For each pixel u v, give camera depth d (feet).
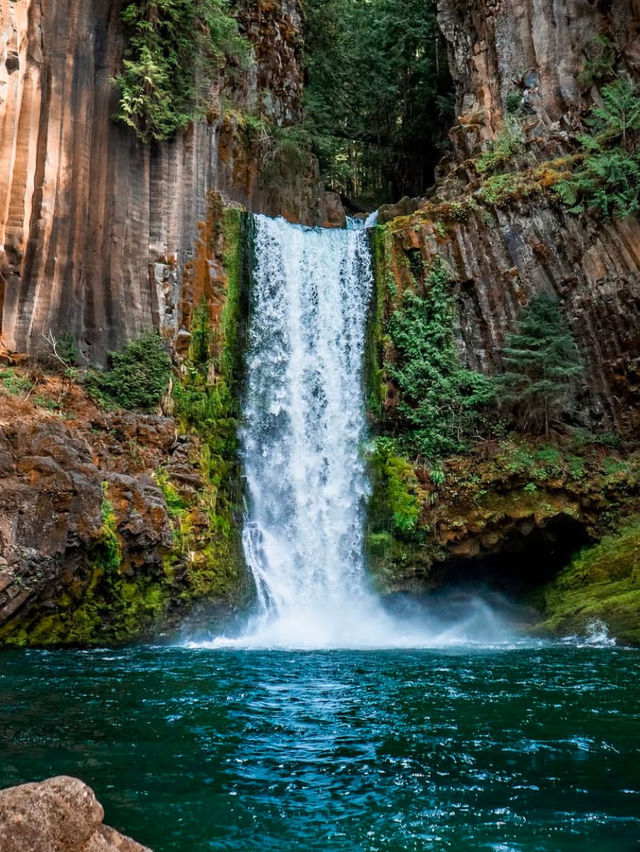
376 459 70.33
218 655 43.88
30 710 27.30
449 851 15.72
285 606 65.05
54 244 63.46
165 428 61.41
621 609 52.85
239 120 83.25
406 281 76.23
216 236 74.28
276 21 97.04
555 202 73.56
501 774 20.47
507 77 84.69
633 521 62.90
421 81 111.34
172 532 54.65
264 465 69.21
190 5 71.87
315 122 107.65
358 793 19.01
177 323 69.41
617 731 24.80
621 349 69.26
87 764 20.80
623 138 71.26
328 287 77.46
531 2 83.71
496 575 69.00
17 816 11.57
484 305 74.69
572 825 17.06
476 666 38.91
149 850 12.60
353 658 42.42
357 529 68.54
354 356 75.31
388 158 120.37
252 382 71.61
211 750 22.38
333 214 101.35
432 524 66.49
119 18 70.95
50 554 46.06
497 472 66.28
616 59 76.33
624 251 69.82
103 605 50.26
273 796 18.74
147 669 37.42
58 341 63.00
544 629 56.75
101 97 69.36
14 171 61.41
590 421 69.97
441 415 71.61
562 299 72.38
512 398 69.05
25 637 46.75
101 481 51.31
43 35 64.64
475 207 76.18
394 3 108.99
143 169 71.15
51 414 56.03
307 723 25.66
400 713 27.25
